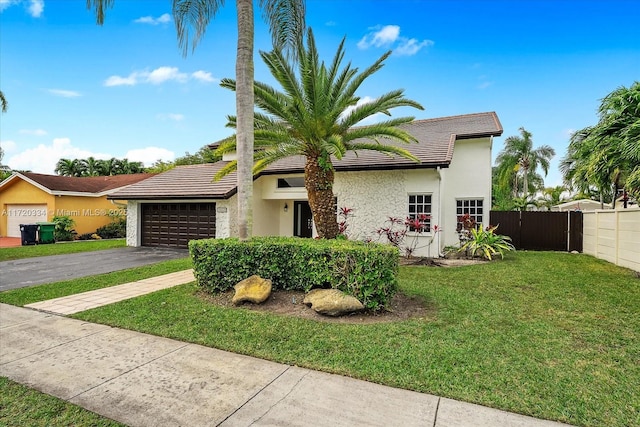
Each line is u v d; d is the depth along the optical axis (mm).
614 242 11133
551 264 10984
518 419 2971
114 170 46031
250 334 5020
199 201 15945
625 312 6016
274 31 8438
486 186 15492
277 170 15586
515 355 4246
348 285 6055
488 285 8109
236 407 3209
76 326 5578
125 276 9602
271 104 9883
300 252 6695
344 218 14391
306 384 3617
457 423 2908
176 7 8500
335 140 9414
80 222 23469
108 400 3369
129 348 4660
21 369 4062
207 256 7371
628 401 3232
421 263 11484
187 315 5926
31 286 8664
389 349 4422
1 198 24734
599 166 10500
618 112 9508
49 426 2969
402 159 13555
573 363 4035
